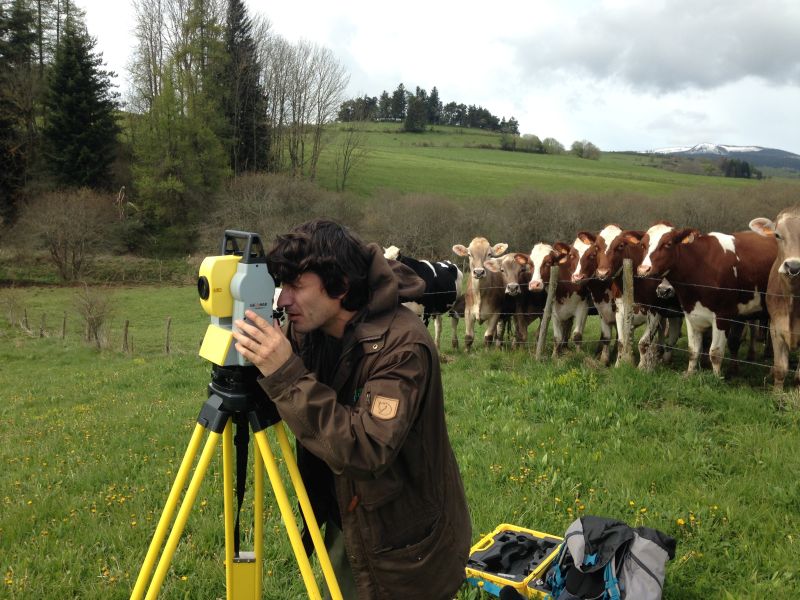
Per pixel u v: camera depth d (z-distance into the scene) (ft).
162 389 37.01
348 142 215.92
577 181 231.91
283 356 6.84
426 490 7.57
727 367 29.63
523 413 23.62
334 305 7.43
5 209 157.17
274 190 159.74
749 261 27.86
